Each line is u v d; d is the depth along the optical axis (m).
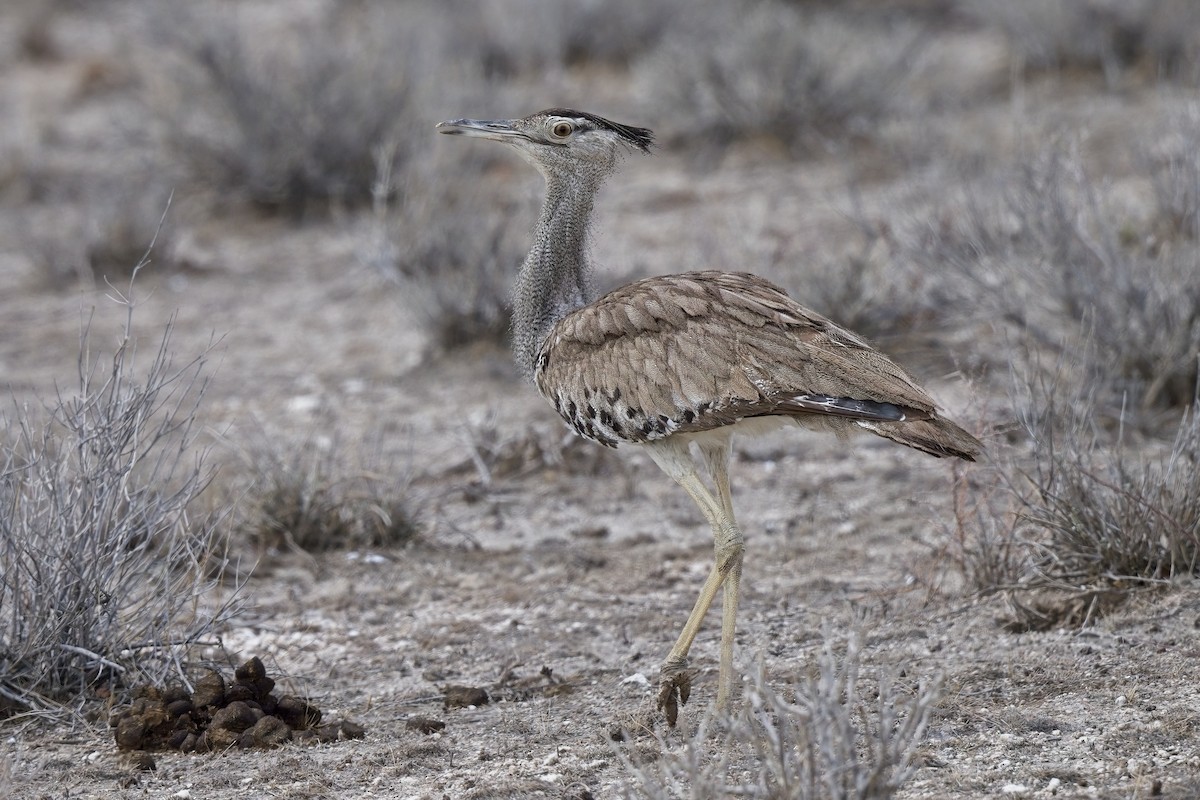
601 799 10.99
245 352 25.02
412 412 22.14
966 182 23.78
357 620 15.61
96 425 13.52
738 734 11.02
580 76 39.72
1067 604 14.21
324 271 28.94
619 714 12.69
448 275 24.62
